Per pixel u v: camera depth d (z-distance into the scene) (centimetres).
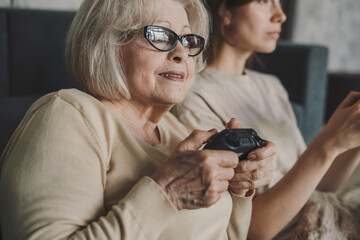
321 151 92
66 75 201
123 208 63
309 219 102
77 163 65
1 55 183
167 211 64
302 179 94
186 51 79
